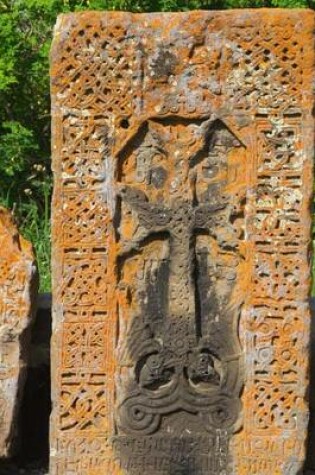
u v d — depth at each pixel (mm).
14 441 8945
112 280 8789
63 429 8859
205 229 8781
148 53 8641
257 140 8664
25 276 8820
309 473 9289
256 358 8789
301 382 8773
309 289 8719
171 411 8867
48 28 13352
